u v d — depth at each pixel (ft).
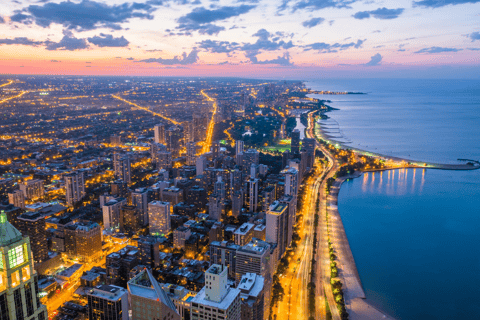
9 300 467.11
